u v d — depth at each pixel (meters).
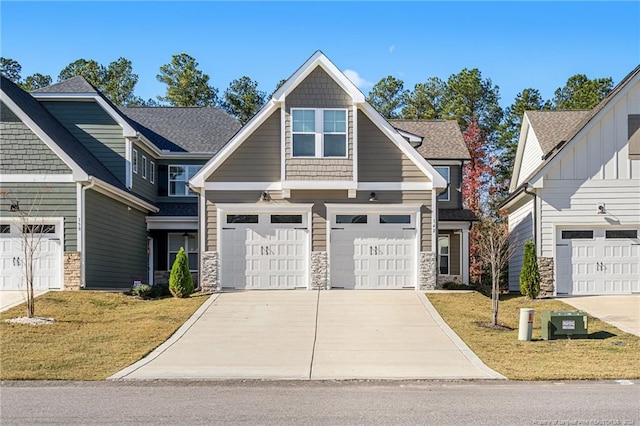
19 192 21.19
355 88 22.05
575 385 11.45
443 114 48.94
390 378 11.94
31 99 24.86
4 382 11.52
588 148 22.84
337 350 14.48
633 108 22.80
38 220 21.05
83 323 16.80
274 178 22.25
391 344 15.09
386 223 22.56
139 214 27.75
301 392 10.80
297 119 22.02
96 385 11.35
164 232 29.80
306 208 22.27
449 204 29.23
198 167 31.09
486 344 15.14
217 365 12.99
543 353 14.25
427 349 14.62
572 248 22.97
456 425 8.55
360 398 10.31
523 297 22.55
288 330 16.50
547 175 22.94
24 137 21.30
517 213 26.77
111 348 14.34
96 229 22.50
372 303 19.75
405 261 22.50
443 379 11.90
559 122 28.52
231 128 33.31
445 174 29.39
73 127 26.19
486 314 18.94
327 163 21.92
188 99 53.81
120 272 25.06
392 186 22.47
